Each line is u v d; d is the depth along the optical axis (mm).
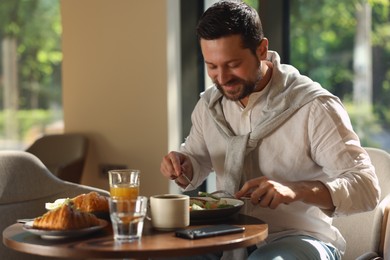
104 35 4320
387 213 2307
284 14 3668
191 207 2104
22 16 5953
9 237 1883
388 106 3590
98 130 4391
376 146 3641
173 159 2406
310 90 2332
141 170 4195
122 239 1809
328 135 2260
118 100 4281
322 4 3715
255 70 2242
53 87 5898
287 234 2332
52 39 5945
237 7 2199
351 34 3672
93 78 4391
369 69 3637
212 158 2516
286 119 2332
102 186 4391
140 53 4160
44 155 4422
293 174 2352
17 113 5965
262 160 2375
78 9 4426
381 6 3578
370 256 2246
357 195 2154
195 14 4004
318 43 3740
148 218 2164
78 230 1836
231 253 2348
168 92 4043
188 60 4043
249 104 2400
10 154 2551
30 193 2578
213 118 2488
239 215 2191
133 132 4223
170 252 1721
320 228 2363
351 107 3703
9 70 5961
